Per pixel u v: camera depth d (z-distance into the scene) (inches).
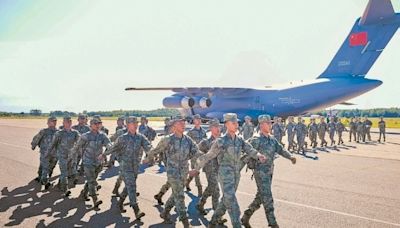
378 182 394.9
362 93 997.2
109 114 5078.7
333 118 880.3
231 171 204.7
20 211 278.4
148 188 363.9
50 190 355.9
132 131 260.2
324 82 1016.2
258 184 222.2
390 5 860.6
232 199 199.6
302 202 303.6
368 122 993.5
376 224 244.1
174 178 224.7
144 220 255.0
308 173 455.2
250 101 1149.1
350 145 881.5
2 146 782.5
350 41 1011.9
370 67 979.9
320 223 245.8
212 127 273.9
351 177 425.1
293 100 1052.5
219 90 1144.8
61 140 336.8
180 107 1263.5
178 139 227.8
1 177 423.8
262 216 263.1
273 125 661.3
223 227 239.3
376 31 954.7
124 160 257.0
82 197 323.0
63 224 245.4
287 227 237.0
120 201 279.6
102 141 294.2
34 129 1528.1
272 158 222.2
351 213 270.4
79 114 441.7
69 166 347.6
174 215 270.1
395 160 588.4
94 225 243.1
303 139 700.7
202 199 271.9
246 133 673.0
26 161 555.5
